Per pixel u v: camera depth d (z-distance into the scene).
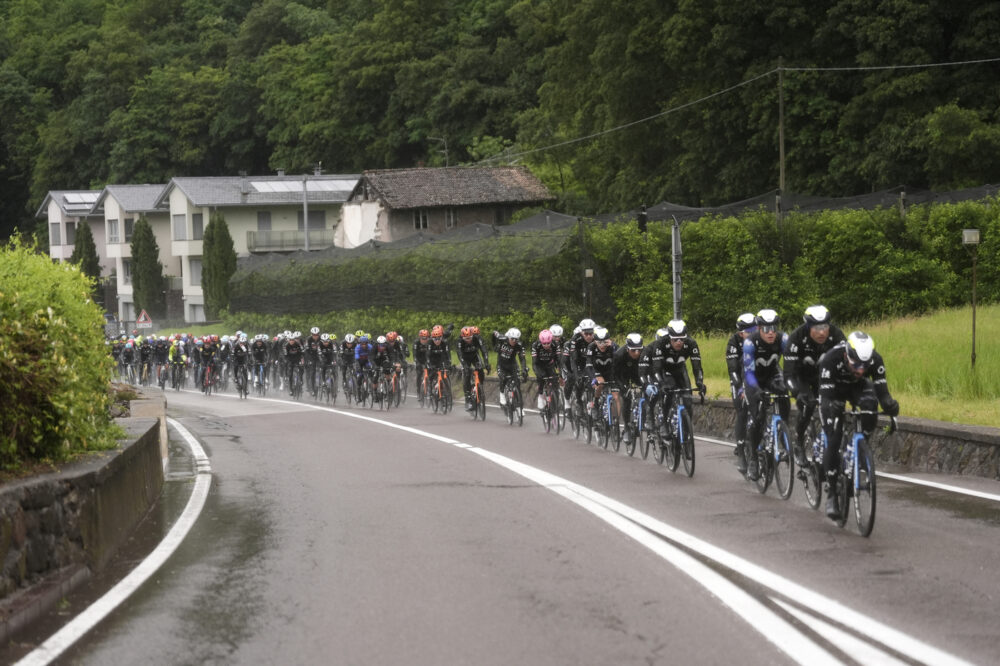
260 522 11.50
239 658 6.51
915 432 14.48
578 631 6.95
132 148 105.69
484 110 85.12
